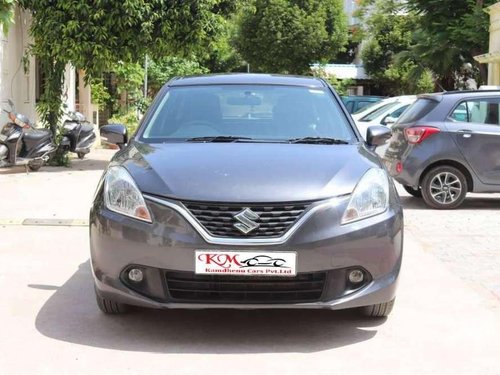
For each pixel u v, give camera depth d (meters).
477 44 23.89
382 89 43.31
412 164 10.01
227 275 4.32
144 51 14.55
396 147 10.39
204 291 4.39
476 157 9.92
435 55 25.00
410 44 31.64
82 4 13.75
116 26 14.03
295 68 37.41
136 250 4.41
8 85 14.34
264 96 5.94
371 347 4.57
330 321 5.07
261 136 5.49
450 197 10.09
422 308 5.40
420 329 4.92
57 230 8.13
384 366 4.25
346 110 5.93
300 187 4.45
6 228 8.20
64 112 15.53
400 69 30.53
